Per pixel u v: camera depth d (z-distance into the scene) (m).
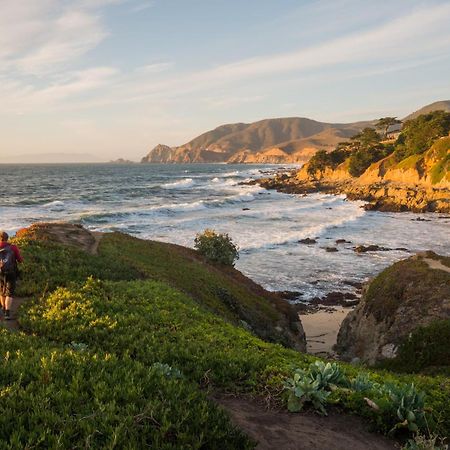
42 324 10.89
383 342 20.11
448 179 100.06
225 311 20.66
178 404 6.13
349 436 7.06
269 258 48.03
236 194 119.81
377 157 147.50
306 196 120.12
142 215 75.25
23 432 4.99
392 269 24.73
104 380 6.74
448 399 9.66
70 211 77.44
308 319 31.41
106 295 13.82
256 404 7.93
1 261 11.80
